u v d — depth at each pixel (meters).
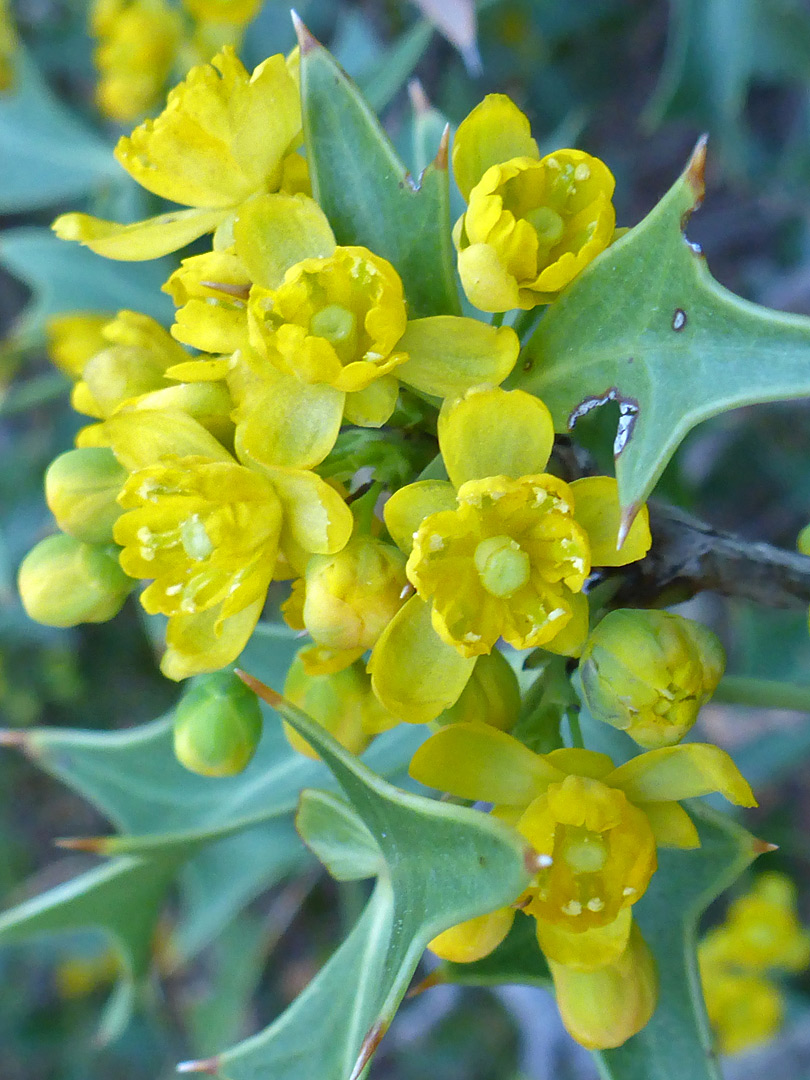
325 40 0.15
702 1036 0.06
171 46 0.12
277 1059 0.06
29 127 0.13
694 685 0.06
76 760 0.09
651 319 0.05
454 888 0.05
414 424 0.06
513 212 0.06
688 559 0.06
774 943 0.13
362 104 0.06
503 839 0.05
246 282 0.06
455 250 0.07
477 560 0.06
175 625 0.06
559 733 0.06
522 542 0.06
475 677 0.06
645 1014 0.06
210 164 0.06
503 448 0.05
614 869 0.06
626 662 0.06
